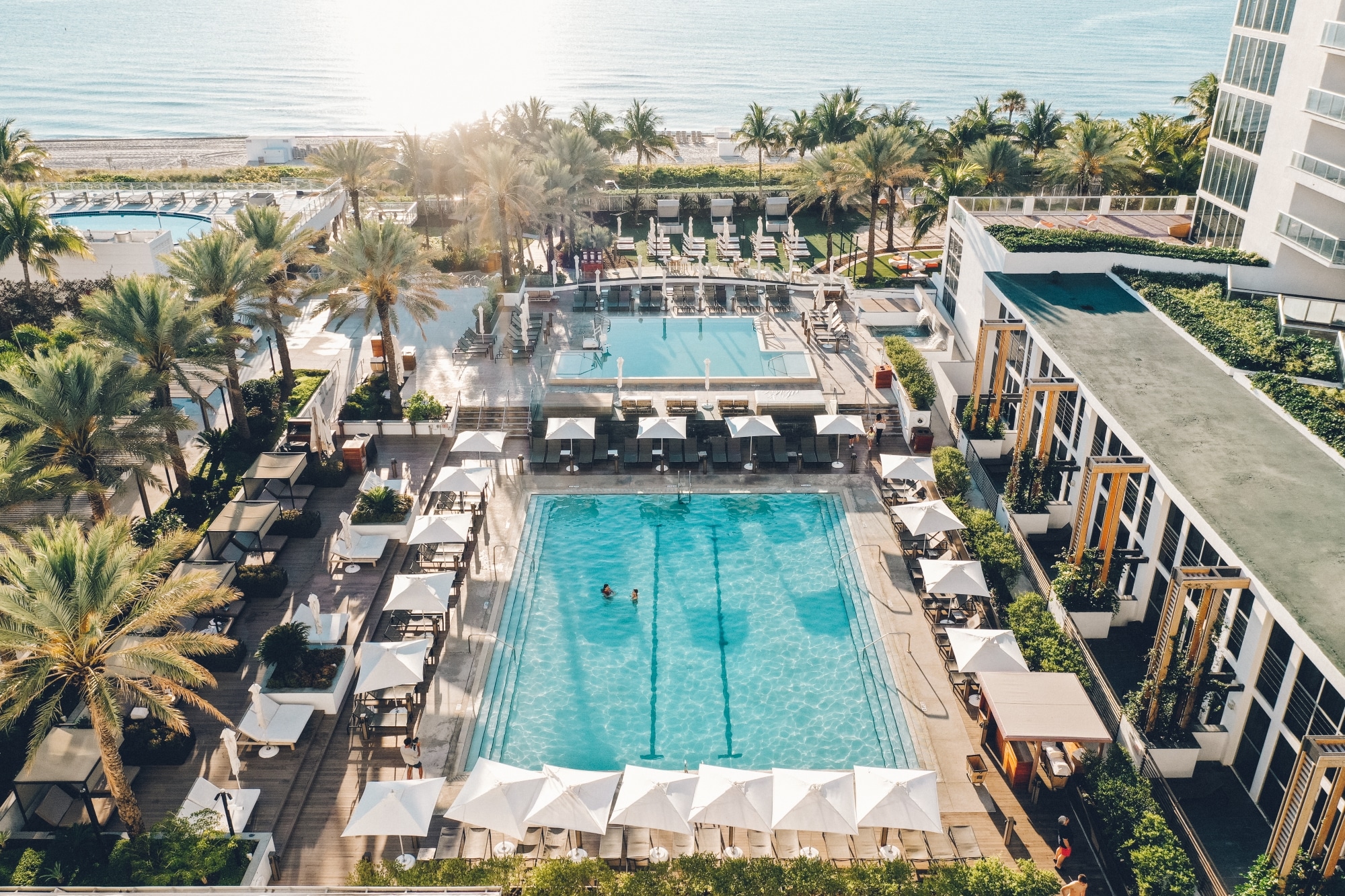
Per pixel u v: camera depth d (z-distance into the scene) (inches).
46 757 918.4
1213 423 1200.2
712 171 3469.5
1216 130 1827.0
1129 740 1005.8
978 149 2271.2
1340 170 1432.1
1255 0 1686.8
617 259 2576.3
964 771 1005.8
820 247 2704.2
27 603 807.1
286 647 1088.2
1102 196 2036.2
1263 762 937.5
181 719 861.8
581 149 2588.6
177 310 1386.6
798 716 1080.8
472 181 2746.1
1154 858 816.9
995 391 1569.9
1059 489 1499.8
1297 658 888.3
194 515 1428.4
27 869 840.3
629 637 1208.2
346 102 6786.4
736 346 1983.3
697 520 1451.8
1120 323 1507.1
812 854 886.4
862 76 7401.6
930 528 1280.8
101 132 5787.4
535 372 1875.0
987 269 1797.5
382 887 776.9
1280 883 786.2
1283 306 1498.5
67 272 2103.8
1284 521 993.5
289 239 1803.6
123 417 1515.7
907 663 1155.9
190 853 845.8
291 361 1920.5
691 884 829.2
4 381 1456.7
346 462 1553.9
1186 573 922.1
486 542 1389.0
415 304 1712.6
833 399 1707.7
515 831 836.6
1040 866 893.2
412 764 1002.7
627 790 880.9
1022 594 1214.9
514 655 1174.3
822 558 1359.5
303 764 1010.1
